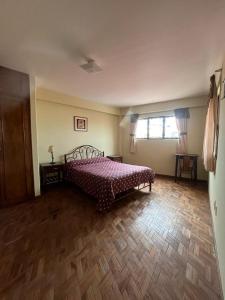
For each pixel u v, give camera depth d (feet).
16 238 6.96
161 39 6.47
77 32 6.05
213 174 8.91
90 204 10.39
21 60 8.23
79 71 9.56
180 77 10.35
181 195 11.95
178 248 6.31
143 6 4.83
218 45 6.84
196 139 15.40
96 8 4.91
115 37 6.35
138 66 8.81
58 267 5.40
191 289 4.62
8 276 5.06
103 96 15.02
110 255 5.94
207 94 14.19
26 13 5.10
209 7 4.85
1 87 9.12
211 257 5.86
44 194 12.08
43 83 11.55
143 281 4.87
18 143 10.05
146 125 18.93
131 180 10.99
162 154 17.81
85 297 4.38
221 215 5.36
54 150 14.38
